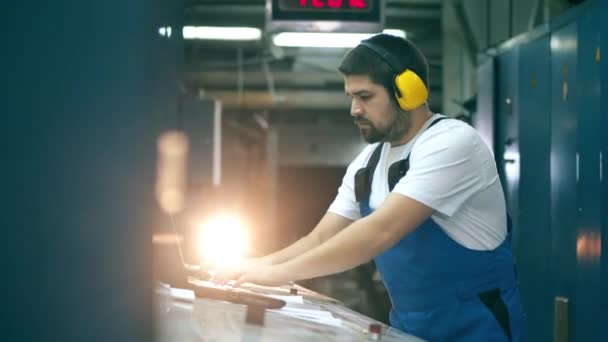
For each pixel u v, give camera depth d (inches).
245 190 628.7
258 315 45.5
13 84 28.9
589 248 132.0
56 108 28.8
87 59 28.8
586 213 133.5
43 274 28.8
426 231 63.5
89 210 28.8
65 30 28.8
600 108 126.6
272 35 261.3
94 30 28.8
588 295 132.2
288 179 494.3
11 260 28.9
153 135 29.5
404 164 64.1
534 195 162.4
